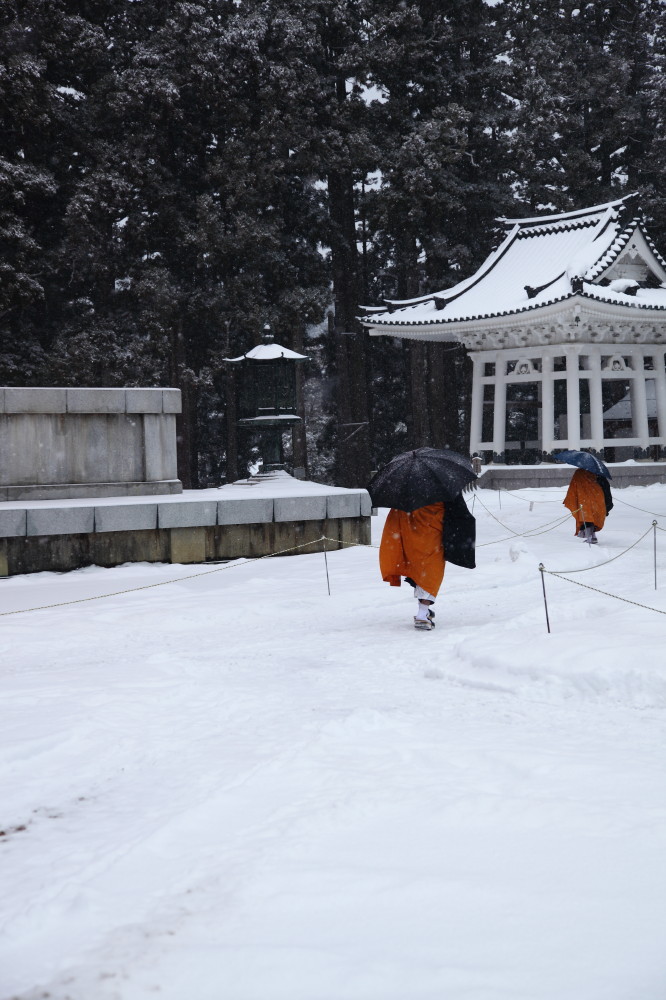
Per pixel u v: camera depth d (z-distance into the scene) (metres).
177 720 6.71
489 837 4.23
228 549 18.72
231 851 4.15
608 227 41.75
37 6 41.84
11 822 4.73
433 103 50.31
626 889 3.64
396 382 59.34
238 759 5.65
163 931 3.36
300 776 5.23
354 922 3.40
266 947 3.19
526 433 63.16
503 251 45.31
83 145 45.34
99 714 6.76
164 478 20.61
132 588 14.87
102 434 19.94
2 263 39.00
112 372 43.25
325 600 13.25
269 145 45.56
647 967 3.04
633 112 56.25
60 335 43.69
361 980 2.98
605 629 8.55
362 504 20.00
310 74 47.09
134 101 43.34
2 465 19.05
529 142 50.81
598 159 59.34
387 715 6.54
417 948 3.19
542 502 31.59
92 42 43.62
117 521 17.53
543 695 7.28
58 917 3.52
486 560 17.12
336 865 3.93
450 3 51.69
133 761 5.72
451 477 10.65
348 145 46.78
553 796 4.79
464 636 10.12
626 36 59.66
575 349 39.81
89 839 4.41
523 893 3.62
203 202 44.28
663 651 7.50
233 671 8.69
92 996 2.92
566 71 55.75
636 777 5.09
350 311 50.97
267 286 47.69
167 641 10.53
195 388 47.31
